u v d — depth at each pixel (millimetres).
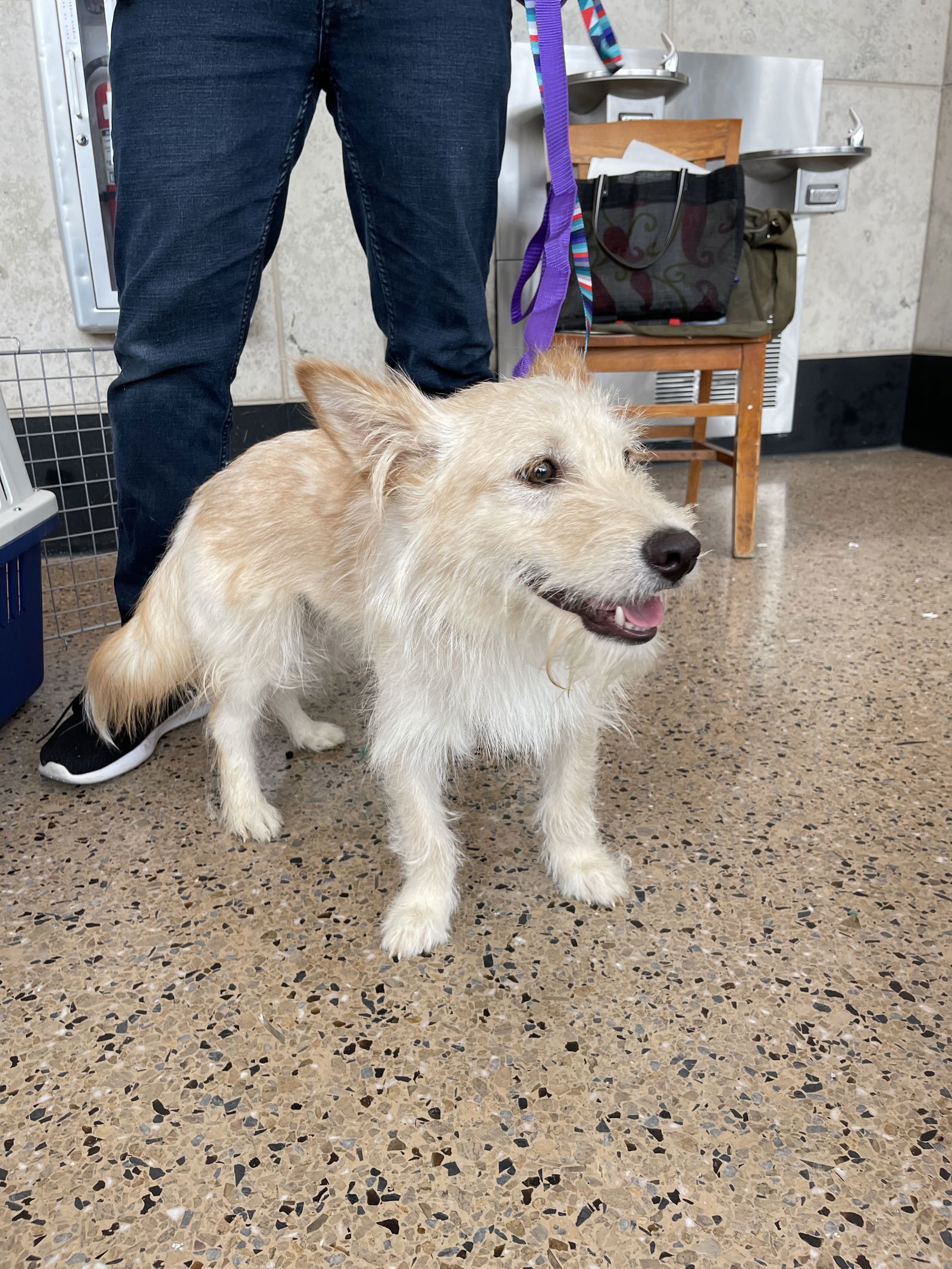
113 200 3447
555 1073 1124
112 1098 1104
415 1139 1034
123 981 1310
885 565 3186
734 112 4371
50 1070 1149
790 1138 1023
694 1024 1197
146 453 1780
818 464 4969
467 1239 914
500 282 4258
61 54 3283
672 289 2965
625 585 1116
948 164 4836
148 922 1443
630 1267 880
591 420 1302
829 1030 1181
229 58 1524
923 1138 1019
